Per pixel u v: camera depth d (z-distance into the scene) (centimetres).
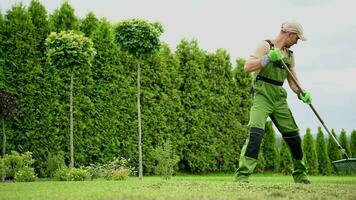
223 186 653
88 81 2009
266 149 2634
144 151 2170
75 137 1956
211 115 2455
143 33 1619
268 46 817
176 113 2306
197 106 2395
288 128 838
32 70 1881
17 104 1798
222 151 2503
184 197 486
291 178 1998
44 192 618
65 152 1934
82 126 1972
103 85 2058
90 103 2000
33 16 1925
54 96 1919
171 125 2283
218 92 2502
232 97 2558
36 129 1878
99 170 1716
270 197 512
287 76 855
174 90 2292
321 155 2734
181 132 2330
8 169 1614
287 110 834
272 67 805
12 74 1852
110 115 2069
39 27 1920
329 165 2739
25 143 1867
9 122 1841
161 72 2245
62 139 1933
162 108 2244
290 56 847
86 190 637
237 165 2573
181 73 2370
